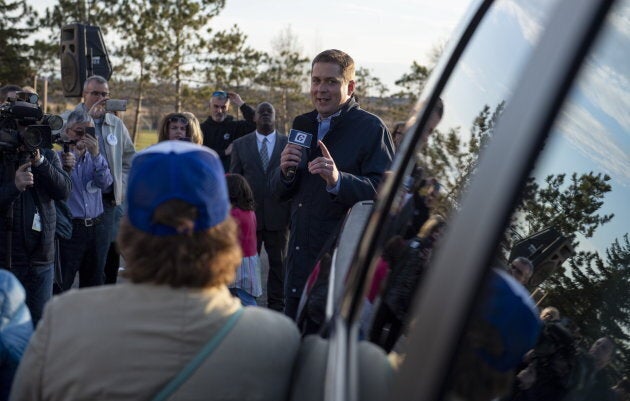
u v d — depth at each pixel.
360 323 1.41
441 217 1.31
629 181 1.16
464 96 1.48
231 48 33.72
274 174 4.11
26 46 34.09
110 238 6.20
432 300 0.95
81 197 5.89
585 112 1.08
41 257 4.73
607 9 0.91
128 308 1.46
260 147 7.11
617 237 1.17
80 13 33.25
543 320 1.14
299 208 4.01
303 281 3.97
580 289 1.17
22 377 1.49
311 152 4.04
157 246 1.48
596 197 1.12
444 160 1.44
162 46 32.78
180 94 34.19
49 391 1.45
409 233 1.41
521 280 1.08
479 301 0.86
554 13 1.00
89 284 6.19
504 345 1.02
